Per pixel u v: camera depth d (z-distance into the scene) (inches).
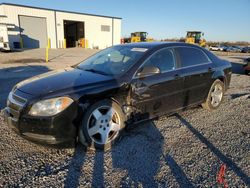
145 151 122.6
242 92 269.6
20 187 92.2
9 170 103.0
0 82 301.7
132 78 132.7
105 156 117.1
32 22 1131.3
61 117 109.3
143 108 139.9
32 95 111.3
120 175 101.7
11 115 117.6
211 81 185.5
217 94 194.9
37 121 107.2
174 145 130.2
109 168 106.7
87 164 109.6
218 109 197.6
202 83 177.0
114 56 156.6
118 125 129.0
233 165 111.3
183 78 158.7
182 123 163.0
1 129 145.4
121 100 129.3
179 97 160.6
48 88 115.7
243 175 103.5
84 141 119.8
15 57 662.5
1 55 709.3
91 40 1409.9
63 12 1237.7
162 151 123.0
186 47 170.4
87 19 1355.8
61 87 116.3
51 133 108.6
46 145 115.3
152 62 144.6
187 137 141.0
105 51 175.0
